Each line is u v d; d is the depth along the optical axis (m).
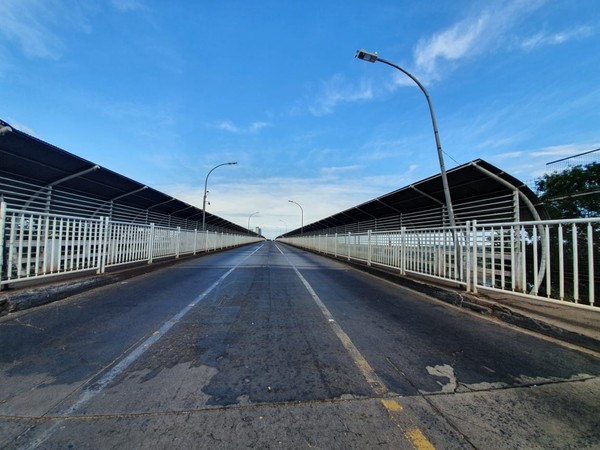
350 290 8.43
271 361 3.60
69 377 3.13
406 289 8.66
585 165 16.69
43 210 10.85
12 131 8.14
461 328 5.04
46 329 4.61
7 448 2.09
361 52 9.59
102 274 8.59
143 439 2.20
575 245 4.94
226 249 32.81
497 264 8.05
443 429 2.39
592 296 4.67
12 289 5.92
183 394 2.83
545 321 4.81
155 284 8.73
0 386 2.93
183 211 23.19
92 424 2.37
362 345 4.18
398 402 2.77
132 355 3.71
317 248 28.62
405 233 10.18
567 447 2.21
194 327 4.84
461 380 3.22
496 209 11.21
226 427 2.35
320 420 2.47
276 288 8.53
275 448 2.13
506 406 2.74
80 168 11.11
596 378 3.32
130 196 15.59
